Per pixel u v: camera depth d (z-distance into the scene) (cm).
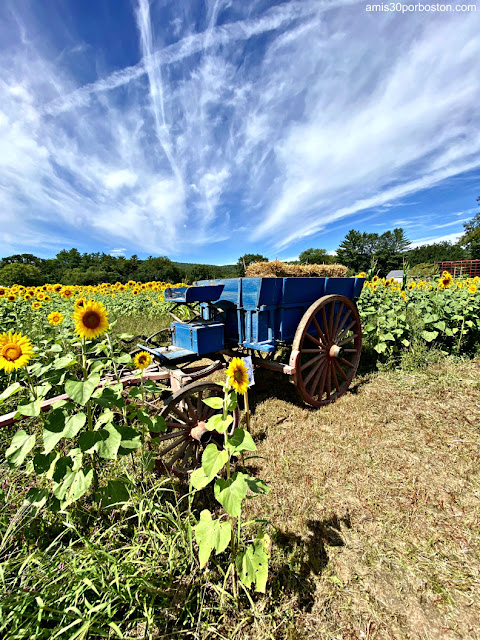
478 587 148
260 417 324
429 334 464
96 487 186
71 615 114
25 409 150
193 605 140
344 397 365
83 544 162
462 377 389
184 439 237
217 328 290
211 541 120
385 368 441
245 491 124
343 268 695
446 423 296
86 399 141
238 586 143
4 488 184
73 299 834
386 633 131
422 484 219
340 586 151
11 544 154
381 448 263
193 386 228
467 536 176
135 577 131
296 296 331
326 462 246
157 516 170
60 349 203
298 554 167
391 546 172
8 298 567
